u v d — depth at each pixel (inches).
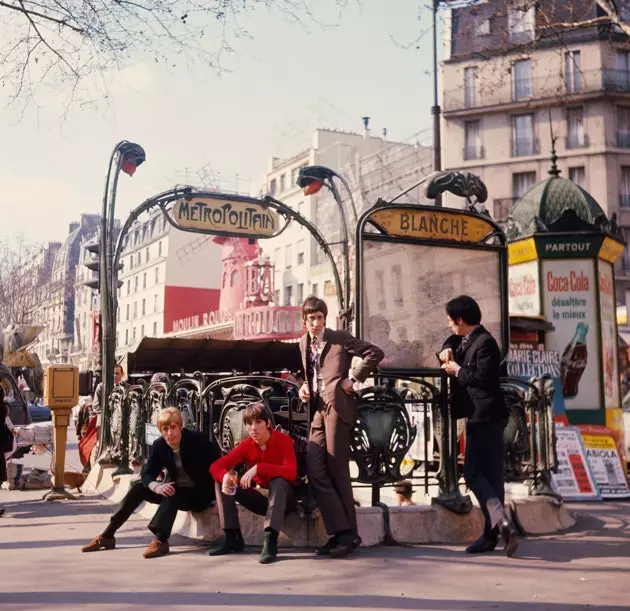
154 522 225.0
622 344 603.2
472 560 216.1
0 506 342.3
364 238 267.9
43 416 1283.2
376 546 240.1
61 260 3826.3
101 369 422.6
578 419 414.3
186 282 2842.0
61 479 365.7
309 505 239.5
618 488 381.1
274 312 1918.1
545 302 419.8
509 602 169.0
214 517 243.1
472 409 224.7
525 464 277.3
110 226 429.1
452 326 231.8
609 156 1614.2
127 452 369.7
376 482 248.8
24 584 187.2
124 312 3191.4
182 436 236.5
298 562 213.5
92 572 201.2
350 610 161.2
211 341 411.2
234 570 203.2
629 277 1592.0
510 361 400.8
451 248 282.0
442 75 1744.6
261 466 224.7
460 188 296.2
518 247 433.4
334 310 1815.9
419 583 187.5
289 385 326.0
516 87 1673.2
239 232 480.1
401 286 271.3
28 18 346.0
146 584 186.5
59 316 3885.3
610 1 443.5
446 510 252.2
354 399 229.3
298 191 2111.2
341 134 2134.6
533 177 1679.4
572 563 212.2
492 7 499.2
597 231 415.8
